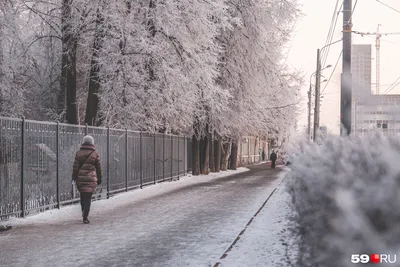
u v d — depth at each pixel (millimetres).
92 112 25984
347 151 4891
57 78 32219
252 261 8383
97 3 24531
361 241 2822
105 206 17078
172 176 30734
